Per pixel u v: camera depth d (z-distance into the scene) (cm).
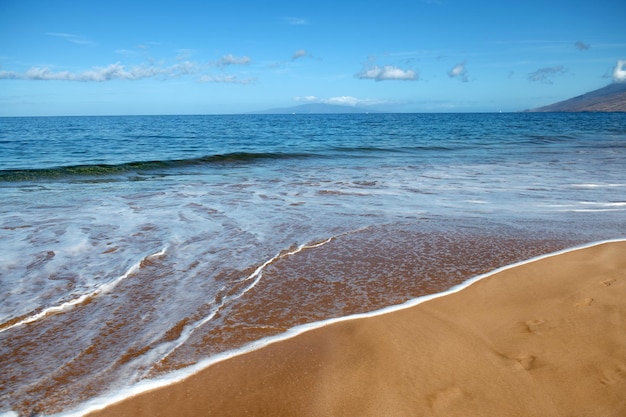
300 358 310
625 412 243
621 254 521
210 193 976
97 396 267
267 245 578
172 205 832
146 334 344
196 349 323
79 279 451
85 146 2464
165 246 565
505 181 1163
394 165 1580
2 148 2305
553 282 435
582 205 837
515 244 583
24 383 279
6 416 248
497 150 2208
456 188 1050
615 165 1541
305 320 371
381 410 253
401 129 4697
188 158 1692
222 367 299
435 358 305
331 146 2438
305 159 1806
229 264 505
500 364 293
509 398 259
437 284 450
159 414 252
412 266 504
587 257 513
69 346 324
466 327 349
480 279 459
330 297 420
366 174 1323
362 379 284
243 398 266
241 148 2339
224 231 644
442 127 5178
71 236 604
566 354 300
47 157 1861
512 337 328
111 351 318
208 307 395
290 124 6588
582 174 1303
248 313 384
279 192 991
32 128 5109
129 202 862
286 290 436
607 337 319
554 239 603
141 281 450
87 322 362
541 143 2681
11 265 486
